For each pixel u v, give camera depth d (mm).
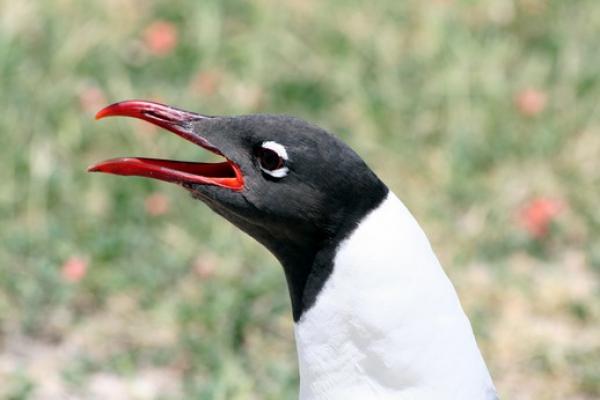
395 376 5641
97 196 11648
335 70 14039
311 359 5832
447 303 5664
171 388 9406
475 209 11992
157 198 11312
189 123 6227
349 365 5719
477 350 5793
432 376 5629
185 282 10617
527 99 12852
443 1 15078
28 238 10938
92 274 10531
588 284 11094
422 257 5637
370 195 5684
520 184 12328
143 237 11078
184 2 14742
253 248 11000
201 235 11164
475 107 13414
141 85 13516
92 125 12516
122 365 9516
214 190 6039
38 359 9820
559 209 11734
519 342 10102
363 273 5609
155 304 10250
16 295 10430
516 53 14617
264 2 14961
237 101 13297
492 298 10781
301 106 13609
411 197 12164
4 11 13781
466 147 12789
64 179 11719
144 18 14578
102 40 13875
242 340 9930
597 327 10398
